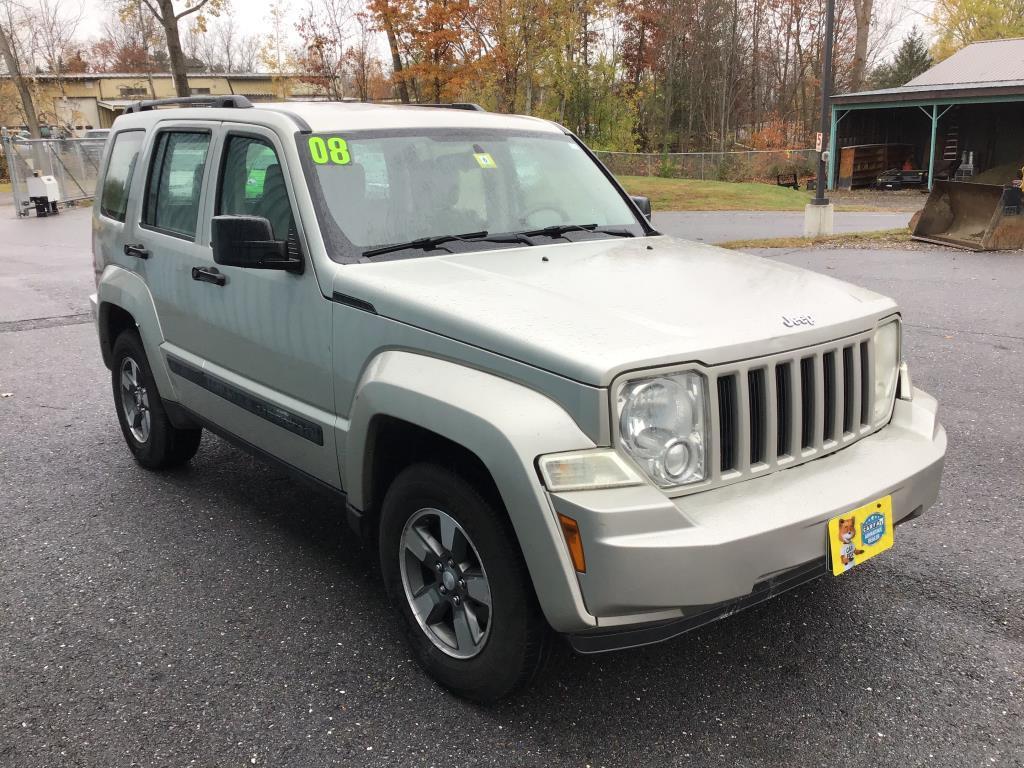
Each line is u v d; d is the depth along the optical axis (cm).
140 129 500
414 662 329
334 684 315
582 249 378
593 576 247
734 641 339
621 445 252
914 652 327
